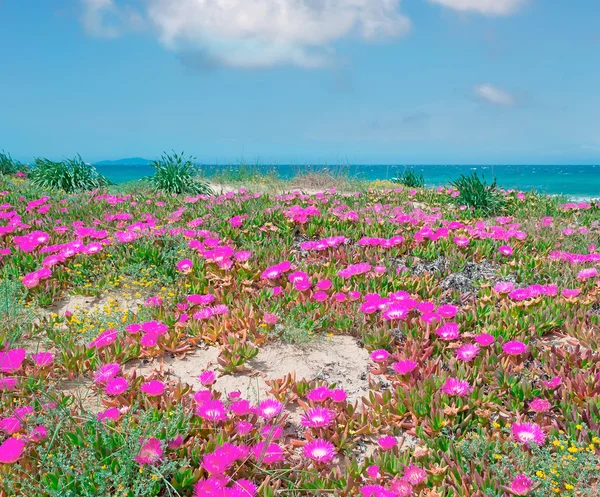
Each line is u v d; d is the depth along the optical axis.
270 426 3.31
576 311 4.93
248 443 3.19
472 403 3.50
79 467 2.78
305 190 14.30
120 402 3.51
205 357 4.42
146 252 6.40
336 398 3.50
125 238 6.54
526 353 4.15
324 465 3.05
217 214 8.69
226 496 2.59
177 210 9.43
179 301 5.45
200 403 3.32
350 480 2.88
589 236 8.12
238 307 5.04
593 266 6.32
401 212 8.77
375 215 8.51
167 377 4.08
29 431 3.07
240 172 16.05
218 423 3.28
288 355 4.49
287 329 4.70
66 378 4.03
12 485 2.66
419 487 2.79
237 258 6.11
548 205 11.46
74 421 3.15
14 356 3.81
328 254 6.81
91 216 9.07
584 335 4.49
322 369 4.32
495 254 6.69
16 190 11.52
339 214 8.49
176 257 6.38
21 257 6.47
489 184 12.10
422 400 3.58
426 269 6.44
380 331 4.59
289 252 7.02
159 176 13.34
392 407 3.61
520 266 6.26
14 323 4.64
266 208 9.05
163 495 2.78
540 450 3.00
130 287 5.82
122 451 2.79
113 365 3.73
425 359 4.16
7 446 2.75
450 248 6.90
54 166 14.08
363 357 4.54
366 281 5.74
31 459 2.93
